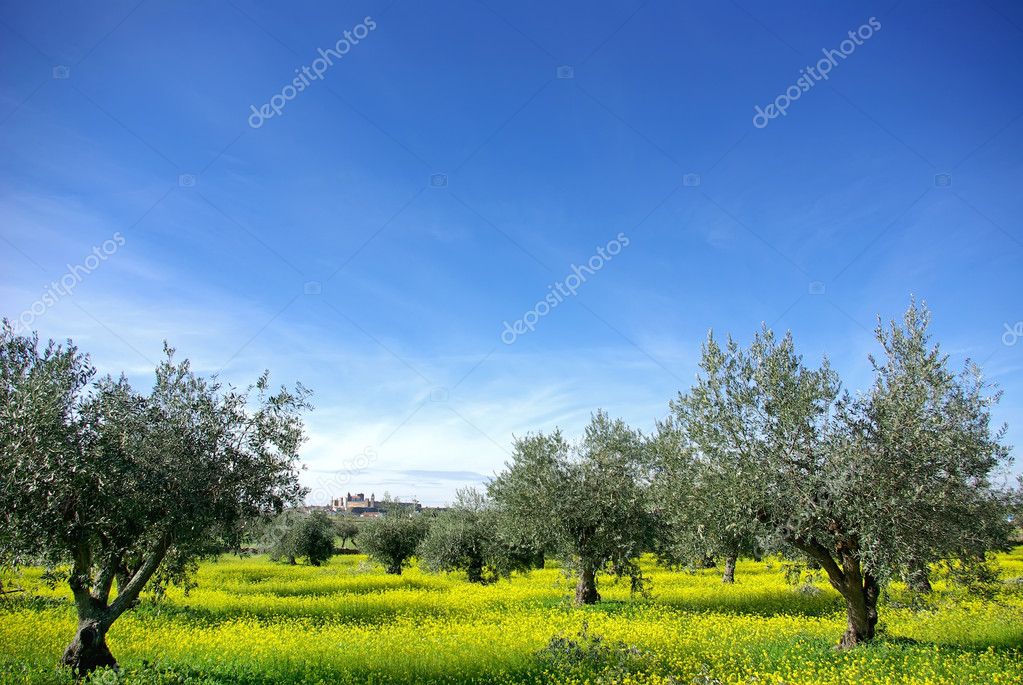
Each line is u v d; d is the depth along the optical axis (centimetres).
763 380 1648
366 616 2344
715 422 1672
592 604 2495
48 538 1248
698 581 3559
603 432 2630
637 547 2533
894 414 1499
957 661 1431
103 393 1412
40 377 1277
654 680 1332
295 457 1591
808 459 1567
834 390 1611
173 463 1405
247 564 5103
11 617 1869
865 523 1456
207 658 1519
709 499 1648
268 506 1555
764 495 1562
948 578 1562
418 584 3612
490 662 1516
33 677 1266
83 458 1276
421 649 1647
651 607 2380
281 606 2527
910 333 1573
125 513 1317
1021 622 1869
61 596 2439
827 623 2023
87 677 1289
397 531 4547
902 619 2012
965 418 1505
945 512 1461
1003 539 1642
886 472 1480
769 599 2639
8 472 1185
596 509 2480
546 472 2552
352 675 1394
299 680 1355
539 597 2862
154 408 1452
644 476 2562
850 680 1301
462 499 4038
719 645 1686
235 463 1515
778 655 1562
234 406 1552
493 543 3422
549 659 1520
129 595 1392
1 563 1238
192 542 1414
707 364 1720
